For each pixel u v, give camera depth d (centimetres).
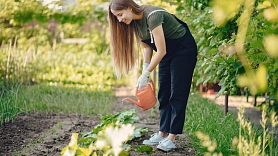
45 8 1006
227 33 390
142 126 487
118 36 359
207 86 783
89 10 1035
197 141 373
